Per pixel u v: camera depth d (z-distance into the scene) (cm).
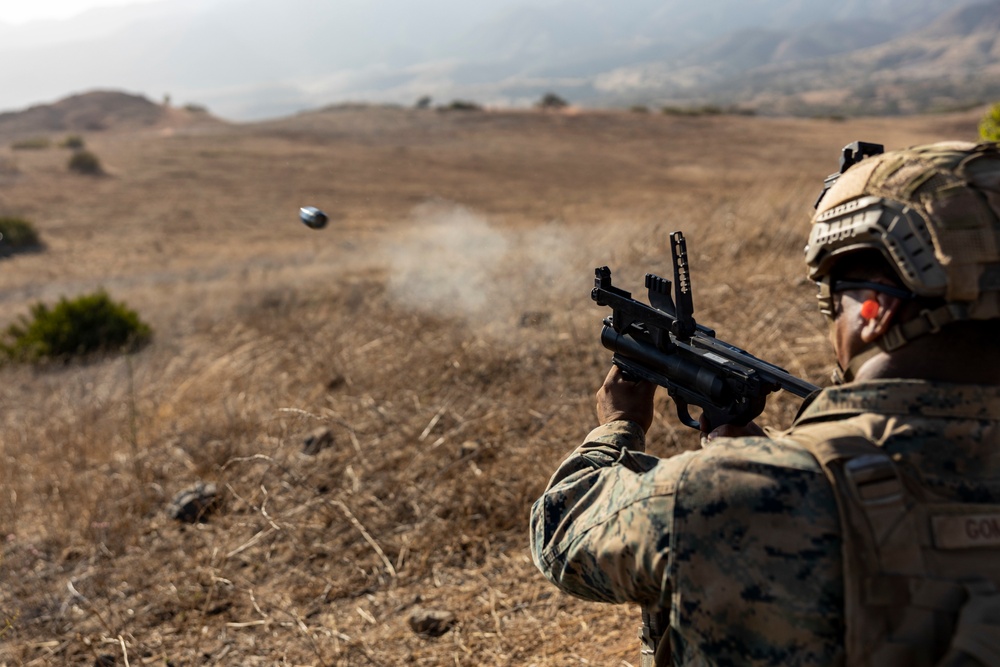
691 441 395
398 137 6631
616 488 116
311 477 426
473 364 543
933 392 99
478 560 356
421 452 427
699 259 685
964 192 97
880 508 92
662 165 4959
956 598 89
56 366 1037
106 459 516
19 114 11069
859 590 91
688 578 99
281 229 3142
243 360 705
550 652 291
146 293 1933
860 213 105
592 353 532
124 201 3872
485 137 6606
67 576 373
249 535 386
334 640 314
